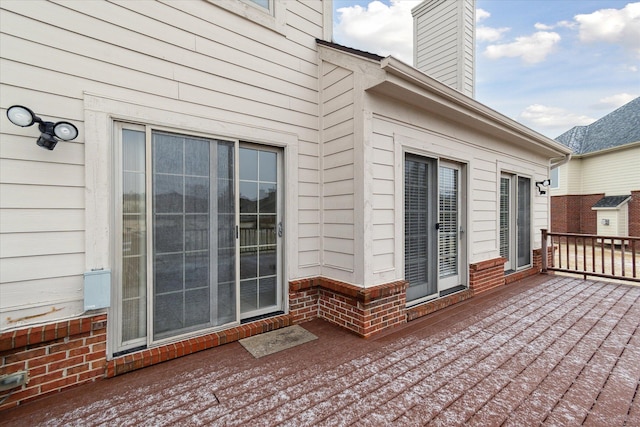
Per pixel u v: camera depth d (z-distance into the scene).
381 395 1.91
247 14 2.90
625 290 4.57
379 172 3.06
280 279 3.21
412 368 2.25
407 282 3.23
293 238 3.22
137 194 2.36
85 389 1.99
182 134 2.56
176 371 2.21
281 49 3.15
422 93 3.08
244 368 2.25
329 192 3.33
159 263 2.44
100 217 2.16
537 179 6.02
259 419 1.69
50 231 2.01
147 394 1.93
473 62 5.96
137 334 2.37
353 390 1.97
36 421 1.69
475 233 4.43
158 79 2.43
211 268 2.70
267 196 3.12
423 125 3.54
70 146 2.07
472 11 5.94
